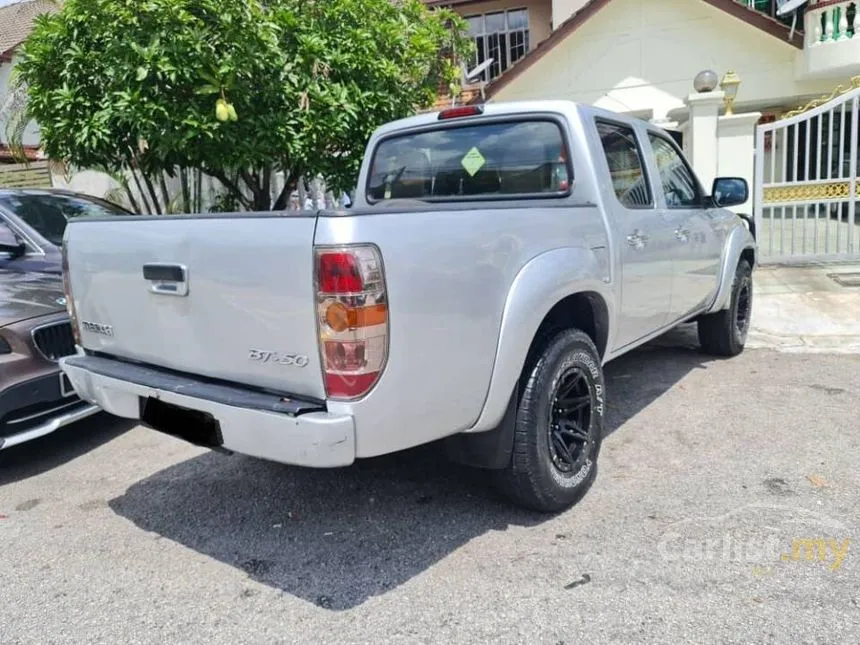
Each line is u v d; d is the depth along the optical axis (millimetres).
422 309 2604
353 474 3977
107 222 3178
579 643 2443
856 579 2719
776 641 2391
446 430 2812
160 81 5863
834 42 10844
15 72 6664
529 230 3125
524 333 3008
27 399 4113
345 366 2449
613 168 4027
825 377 5250
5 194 6270
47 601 2875
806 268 8641
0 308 4234
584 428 3537
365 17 7266
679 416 4613
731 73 8727
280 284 2549
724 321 5766
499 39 15141
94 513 3670
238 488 3883
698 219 5020
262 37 5953
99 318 3371
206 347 2879
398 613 2676
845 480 3547
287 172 7699
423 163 4453
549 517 3359
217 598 2844
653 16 12148
